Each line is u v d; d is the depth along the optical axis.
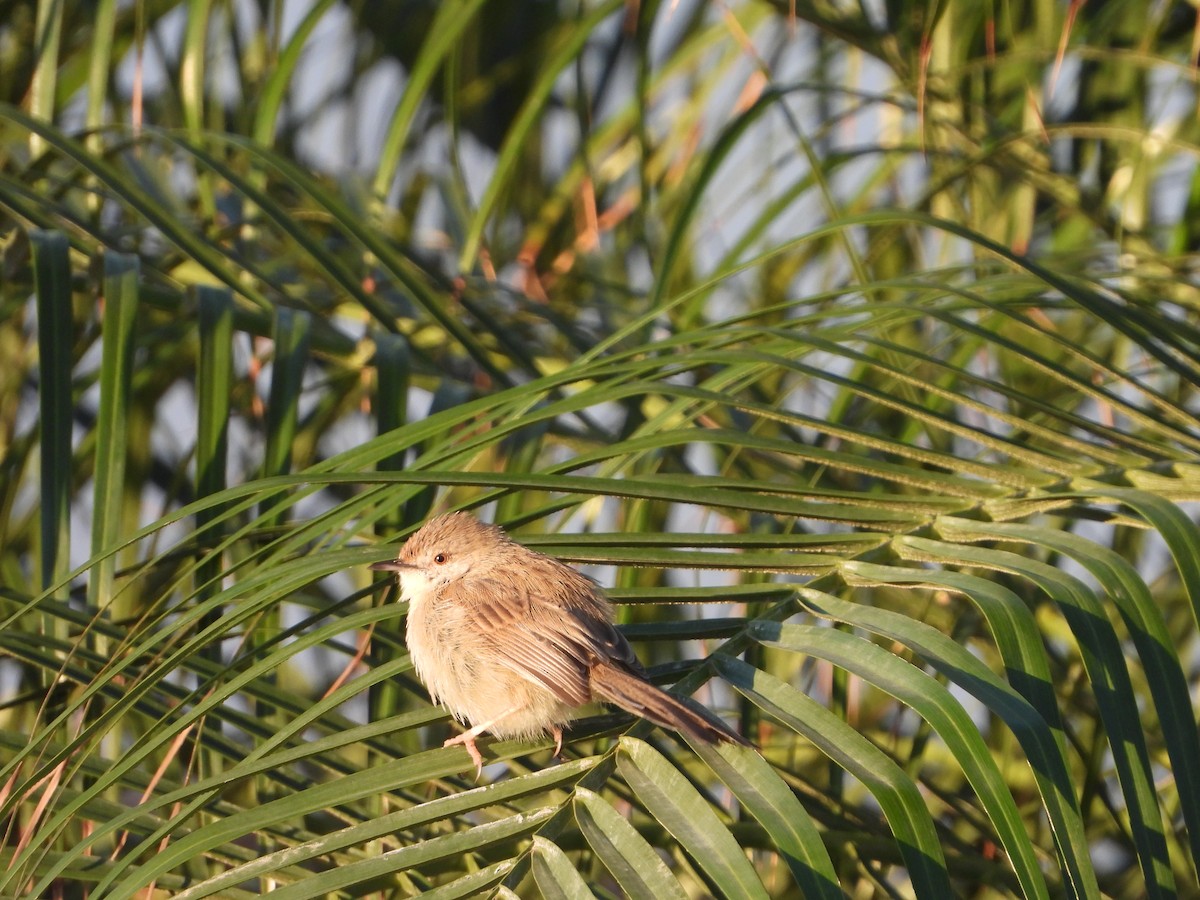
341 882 6.03
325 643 9.92
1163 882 6.06
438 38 12.31
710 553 7.46
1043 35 13.27
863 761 6.02
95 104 11.53
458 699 8.60
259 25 15.24
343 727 8.48
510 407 8.71
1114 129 11.16
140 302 11.68
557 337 14.08
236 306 11.02
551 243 15.48
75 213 11.76
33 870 6.91
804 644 6.74
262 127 12.74
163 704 8.57
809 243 15.09
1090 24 13.28
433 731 12.15
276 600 7.19
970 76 12.96
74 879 8.00
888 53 12.78
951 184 13.04
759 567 7.47
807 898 5.59
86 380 12.12
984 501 8.23
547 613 8.26
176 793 6.48
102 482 8.70
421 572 8.93
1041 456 8.50
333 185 14.71
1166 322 9.73
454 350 13.66
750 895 5.64
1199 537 7.27
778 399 13.02
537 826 6.20
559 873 5.93
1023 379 13.51
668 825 6.00
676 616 13.58
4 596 8.32
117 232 11.85
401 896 8.36
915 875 5.64
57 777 7.50
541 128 16.69
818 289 15.16
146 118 15.02
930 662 6.38
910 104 12.77
